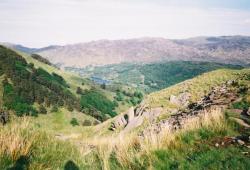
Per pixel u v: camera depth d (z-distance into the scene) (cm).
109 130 5531
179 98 4547
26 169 491
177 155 593
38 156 555
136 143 746
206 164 527
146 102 5244
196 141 666
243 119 812
